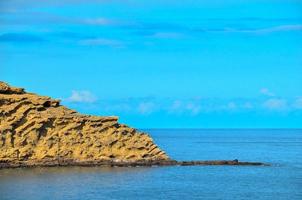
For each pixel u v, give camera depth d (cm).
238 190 16825
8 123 19688
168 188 16762
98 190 15988
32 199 14562
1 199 14488
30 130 19875
